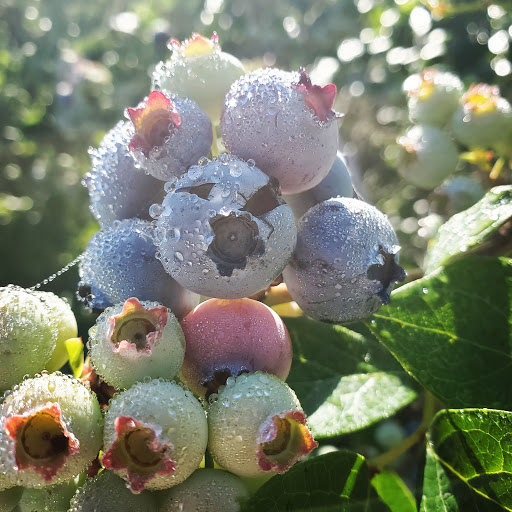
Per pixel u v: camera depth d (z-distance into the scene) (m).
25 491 0.07
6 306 0.07
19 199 0.31
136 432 0.06
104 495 0.06
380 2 0.22
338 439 0.10
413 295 0.08
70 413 0.06
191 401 0.06
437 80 0.12
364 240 0.07
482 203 0.09
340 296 0.07
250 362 0.07
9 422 0.06
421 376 0.08
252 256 0.06
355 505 0.07
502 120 0.11
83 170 0.31
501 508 0.07
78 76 0.29
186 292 0.07
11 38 0.32
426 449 0.08
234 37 0.25
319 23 0.25
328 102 0.07
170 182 0.06
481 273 0.08
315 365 0.09
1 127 0.31
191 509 0.06
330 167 0.07
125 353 0.06
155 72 0.08
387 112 0.23
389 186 0.23
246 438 0.06
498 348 0.08
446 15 0.16
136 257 0.07
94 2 0.31
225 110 0.07
